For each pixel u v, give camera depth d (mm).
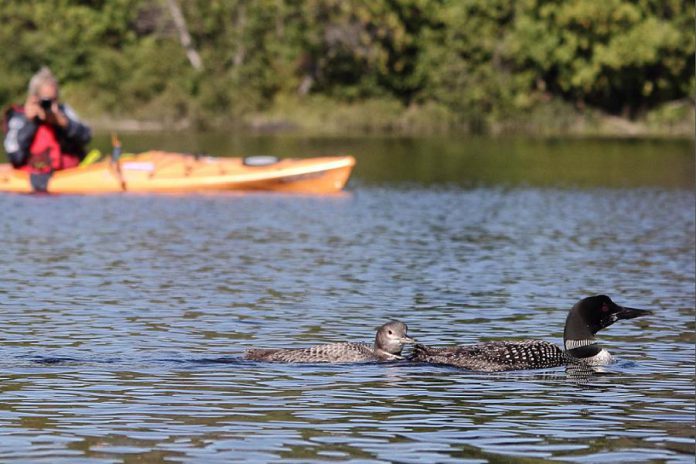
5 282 60688
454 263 69500
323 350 42969
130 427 34125
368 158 162625
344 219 92875
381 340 43094
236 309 53938
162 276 63406
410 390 38938
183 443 32656
